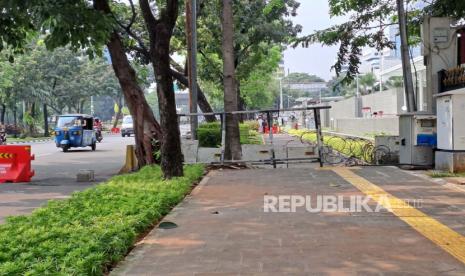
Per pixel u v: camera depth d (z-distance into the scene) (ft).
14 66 168.96
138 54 88.94
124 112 301.63
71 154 95.61
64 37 44.19
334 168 51.52
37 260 19.26
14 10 42.52
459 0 55.98
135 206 29.25
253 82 161.38
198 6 86.63
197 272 19.44
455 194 35.01
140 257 21.74
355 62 66.59
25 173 53.31
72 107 250.57
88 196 33.40
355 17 65.51
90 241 21.29
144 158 57.00
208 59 107.65
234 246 22.94
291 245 22.86
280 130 169.99
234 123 57.11
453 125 44.29
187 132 109.50
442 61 54.08
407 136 50.14
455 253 21.15
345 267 19.58
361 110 152.15
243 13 103.14
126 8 73.77
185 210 31.63
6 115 242.58
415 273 18.75
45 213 28.14
